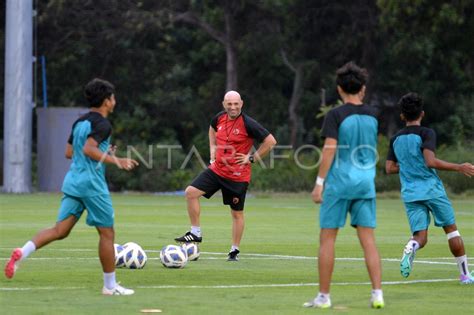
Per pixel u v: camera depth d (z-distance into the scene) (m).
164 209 66.06
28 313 21.41
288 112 116.88
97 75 113.75
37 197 78.50
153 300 23.53
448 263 33.38
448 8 88.31
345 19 110.12
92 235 44.09
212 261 33.75
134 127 112.06
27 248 23.97
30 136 85.44
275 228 50.09
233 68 110.06
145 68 114.69
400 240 43.38
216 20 109.44
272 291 25.48
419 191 27.73
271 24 110.31
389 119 116.00
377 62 110.06
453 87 114.19
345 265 32.44
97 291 25.12
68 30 110.44
